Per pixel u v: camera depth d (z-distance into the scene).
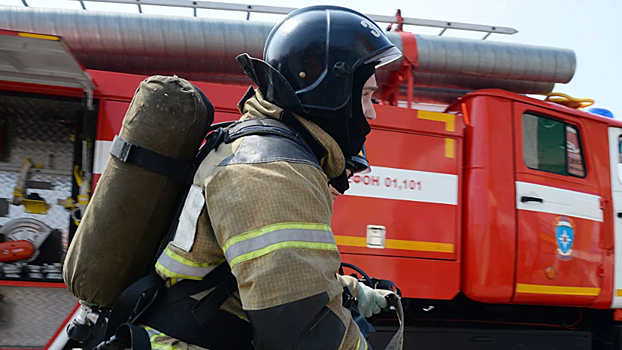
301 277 0.88
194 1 3.36
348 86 1.16
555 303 3.48
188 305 1.04
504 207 3.26
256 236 0.89
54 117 2.67
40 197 2.63
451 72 3.61
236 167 0.98
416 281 3.09
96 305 1.19
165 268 1.04
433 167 3.21
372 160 3.08
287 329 0.87
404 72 3.52
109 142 2.62
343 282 1.33
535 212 3.36
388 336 3.17
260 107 1.15
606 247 3.68
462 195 3.29
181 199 1.15
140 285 1.06
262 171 0.95
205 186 1.00
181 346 1.02
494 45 3.62
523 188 3.35
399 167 3.13
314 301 0.88
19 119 2.65
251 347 1.07
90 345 1.69
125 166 1.12
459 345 3.36
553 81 3.79
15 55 2.24
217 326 1.04
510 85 3.82
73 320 1.40
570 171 3.64
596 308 3.80
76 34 3.05
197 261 1.02
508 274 3.22
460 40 3.58
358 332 1.00
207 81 3.60
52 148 2.67
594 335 3.99
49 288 2.60
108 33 3.06
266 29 3.28
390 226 3.06
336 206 2.99
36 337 2.55
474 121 3.36
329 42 1.15
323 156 1.14
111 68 3.33
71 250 1.17
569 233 3.49
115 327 1.09
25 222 2.61
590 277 3.57
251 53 3.29
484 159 3.28
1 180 2.62
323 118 1.15
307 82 1.14
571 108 3.79
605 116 4.08
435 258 3.15
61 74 2.43
